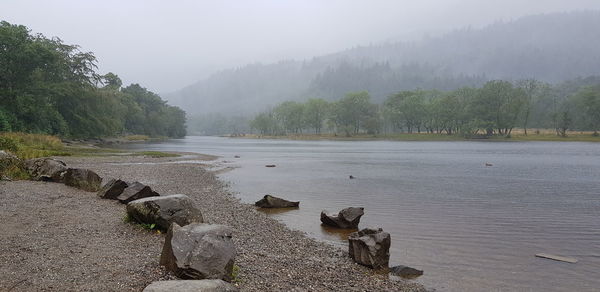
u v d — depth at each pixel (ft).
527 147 308.81
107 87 347.97
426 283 33.76
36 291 23.95
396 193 83.35
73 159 131.64
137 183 57.00
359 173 123.44
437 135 515.50
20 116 208.54
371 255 37.19
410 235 49.21
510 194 82.02
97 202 54.54
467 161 174.50
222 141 493.77
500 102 447.42
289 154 224.94
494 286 33.24
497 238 47.91
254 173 122.01
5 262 28.71
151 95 572.51
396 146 341.41
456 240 46.93
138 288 25.09
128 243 35.70
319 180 105.29
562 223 55.77
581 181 104.12
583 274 36.14
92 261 30.01
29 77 220.02
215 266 27.20
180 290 21.49
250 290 27.55
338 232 51.75
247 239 44.52
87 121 254.47
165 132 609.83
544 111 561.02
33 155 109.50
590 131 502.38
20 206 48.14
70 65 256.93
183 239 28.71
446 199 75.77
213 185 90.48
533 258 40.57
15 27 216.95
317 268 35.50
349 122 601.21
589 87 469.16
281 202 67.92
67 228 39.78
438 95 570.05
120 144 323.16
